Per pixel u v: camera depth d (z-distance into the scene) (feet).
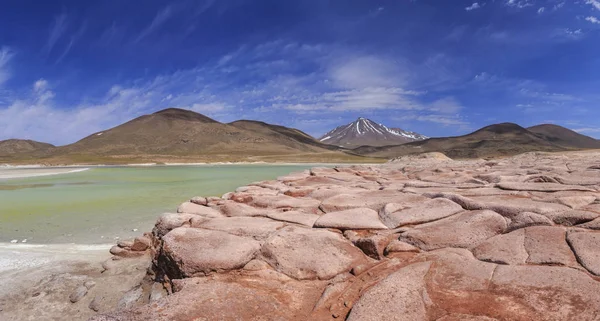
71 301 22.27
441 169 51.75
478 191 27.22
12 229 41.65
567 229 17.15
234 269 16.58
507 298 12.04
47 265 28.35
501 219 18.70
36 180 118.01
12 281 25.18
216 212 26.58
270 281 15.72
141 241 28.94
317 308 13.53
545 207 19.54
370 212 22.70
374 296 12.80
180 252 17.71
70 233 39.50
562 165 52.26
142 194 75.72
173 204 60.54
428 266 14.75
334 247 17.84
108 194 76.13
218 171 178.09
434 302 12.26
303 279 15.88
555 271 13.23
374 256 17.40
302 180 42.39
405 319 11.51
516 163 67.87
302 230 19.62
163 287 18.99
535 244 15.80
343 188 32.94
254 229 20.54
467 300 12.19
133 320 11.84
